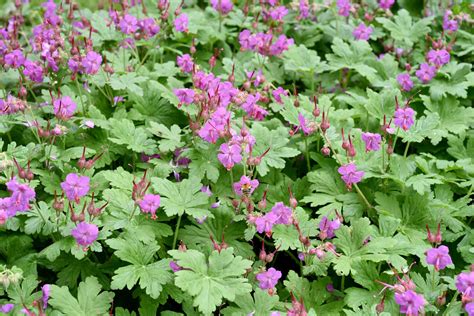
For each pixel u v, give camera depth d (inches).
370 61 49.3
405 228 39.2
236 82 47.9
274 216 35.6
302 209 38.4
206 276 34.3
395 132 41.9
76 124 42.5
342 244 36.9
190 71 44.3
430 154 43.8
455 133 44.1
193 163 39.8
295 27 53.1
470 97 47.9
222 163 38.4
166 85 47.3
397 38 51.3
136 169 41.8
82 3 62.3
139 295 36.1
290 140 43.3
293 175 42.9
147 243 36.0
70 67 42.1
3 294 35.2
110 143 42.2
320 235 36.3
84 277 36.6
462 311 34.7
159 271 35.1
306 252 36.1
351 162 38.6
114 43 50.3
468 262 38.2
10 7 54.7
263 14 51.9
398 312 35.5
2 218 34.1
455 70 47.0
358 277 36.2
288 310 33.8
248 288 33.8
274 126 43.2
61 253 36.9
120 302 37.4
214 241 36.2
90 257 38.0
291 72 49.9
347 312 34.3
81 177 35.0
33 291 37.0
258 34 47.4
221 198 39.5
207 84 41.1
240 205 38.4
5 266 35.8
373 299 35.8
